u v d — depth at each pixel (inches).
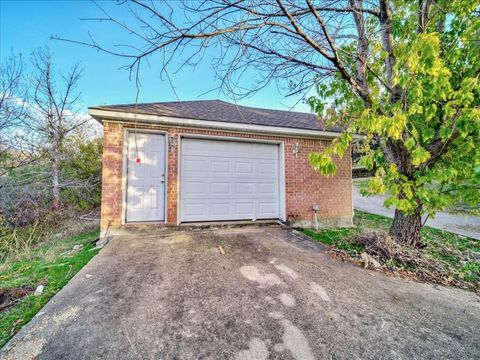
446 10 123.2
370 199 497.0
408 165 147.3
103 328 75.4
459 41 126.7
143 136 208.4
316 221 243.3
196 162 223.5
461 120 106.0
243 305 91.0
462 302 102.3
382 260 143.5
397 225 172.4
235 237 187.0
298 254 151.9
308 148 255.0
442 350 71.1
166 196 206.4
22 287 106.2
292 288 106.2
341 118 167.5
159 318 81.4
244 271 122.6
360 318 85.9
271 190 248.2
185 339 71.5
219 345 69.4
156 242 171.2
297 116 322.3
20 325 77.5
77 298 93.1
